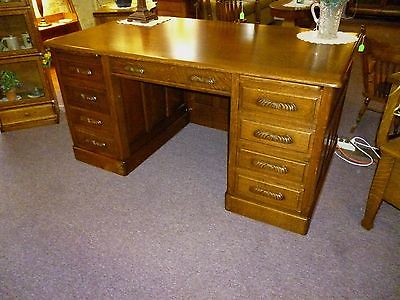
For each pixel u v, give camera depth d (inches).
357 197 75.3
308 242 64.5
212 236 66.5
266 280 57.7
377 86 89.6
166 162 89.9
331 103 52.9
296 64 56.9
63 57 75.4
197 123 108.6
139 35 76.9
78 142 87.9
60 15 155.5
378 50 82.6
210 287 56.9
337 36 69.9
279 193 64.9
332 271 58.8
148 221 70.6
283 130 58.0
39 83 112.1
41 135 104.0
